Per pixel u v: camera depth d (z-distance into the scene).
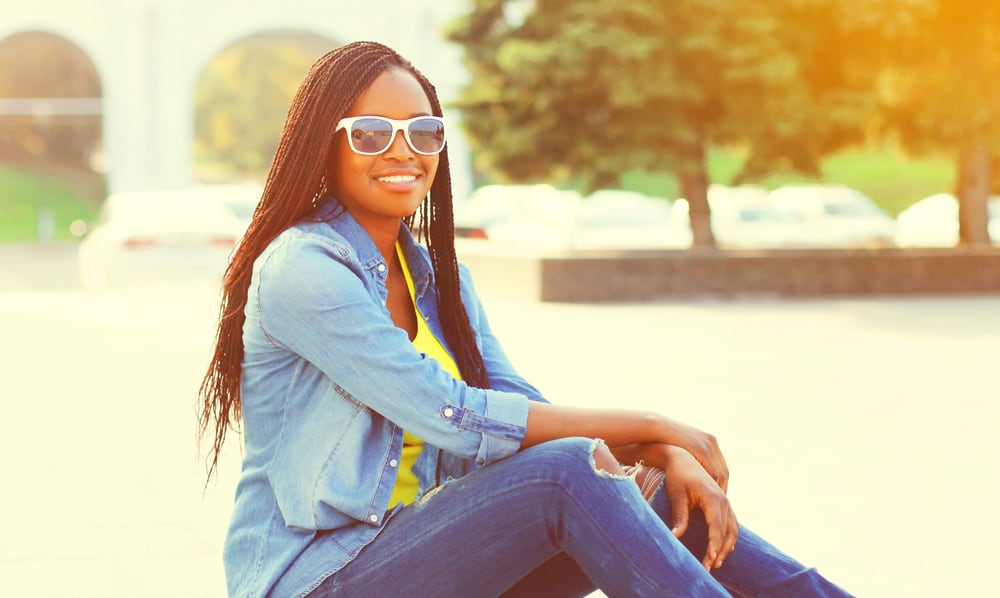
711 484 2.68
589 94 16.78
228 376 2.71
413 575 2.49
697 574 2.39
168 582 4.48
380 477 2.57
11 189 49.09
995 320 13.88
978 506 5.57
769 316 14.37
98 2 34.44
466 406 2.55
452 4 35.25
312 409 2.60
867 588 4.39
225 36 34.91
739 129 17.05
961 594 4.33
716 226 23.52
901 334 12.44
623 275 16.28
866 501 5.66
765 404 8.23
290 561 2.57
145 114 34.75
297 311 2.52
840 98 17.09
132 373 9.87
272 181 2.67
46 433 7.36
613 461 2.47
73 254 32.50
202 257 17.47
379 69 2.70
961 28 17.64
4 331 12.79
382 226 2.80
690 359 10.47
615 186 17.44
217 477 6.17
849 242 23.08
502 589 2.53
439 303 2.94
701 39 16.27
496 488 2.46
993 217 23.80
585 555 2.43
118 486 5.98
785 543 4.97
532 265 16.22
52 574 4.57
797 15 17.19
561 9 17.45
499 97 17.36
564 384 9.08
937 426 7.49
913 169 47.84
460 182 34.03
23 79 56.56
